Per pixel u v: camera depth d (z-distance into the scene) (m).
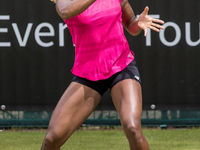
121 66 7.47
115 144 14.66
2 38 19.03
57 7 6.81
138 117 6.55
